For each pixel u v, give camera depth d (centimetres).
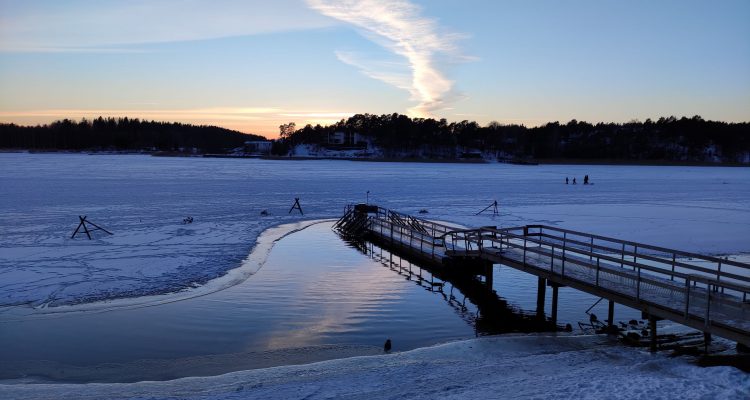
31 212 2947
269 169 8544
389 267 1930
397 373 913
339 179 6312
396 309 1426
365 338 1202
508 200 4119
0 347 1097
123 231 2378
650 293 1135
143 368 1004
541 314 1407
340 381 876
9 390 877
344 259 2044
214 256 1945
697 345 1074
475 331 1267
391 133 17362
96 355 1065
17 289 1467
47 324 1232
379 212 3008
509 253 1641
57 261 1778
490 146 17438
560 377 846
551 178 7225
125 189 4447
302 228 2775
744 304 978
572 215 3172
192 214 3012
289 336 1196
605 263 1638
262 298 1480
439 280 1753
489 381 847
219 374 977
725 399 710
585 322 1338
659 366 895
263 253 2073
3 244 2042
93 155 16088
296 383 873
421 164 12438
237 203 3609
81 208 3152
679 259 1930
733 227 2694
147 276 1636
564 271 1368
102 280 1573
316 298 1503
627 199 4250
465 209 3497
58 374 973
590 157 15738
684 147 16750
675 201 4091
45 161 10544
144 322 1259
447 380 862
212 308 1375
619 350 1047
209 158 14475
